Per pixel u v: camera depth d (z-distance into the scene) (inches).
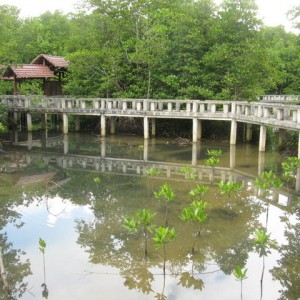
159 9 896.3
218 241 322.0
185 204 410.3
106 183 504.4
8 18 761.0
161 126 874.8
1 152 722.8
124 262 290.0
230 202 416.8
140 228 351.3
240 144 765.3
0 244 321.4
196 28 775.1
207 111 742.5
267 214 382.0
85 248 313.3
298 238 328.8
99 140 835.4
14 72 896.3
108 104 815.7
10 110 881.5
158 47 805.9
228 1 768.3
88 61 869.8
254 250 307.9
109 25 871.7
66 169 592.7
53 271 278.2
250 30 773.3
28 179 529.7
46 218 378.9
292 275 270.5
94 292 251.3
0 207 411.8
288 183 490.3
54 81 1038.4
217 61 757.3
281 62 1277.1
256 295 246.8
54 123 1074.7
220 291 251.8
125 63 884.0
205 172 558.3
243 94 787.4
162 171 569.0
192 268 280.8
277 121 572.1
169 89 842.8
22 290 254.1
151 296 245.9
